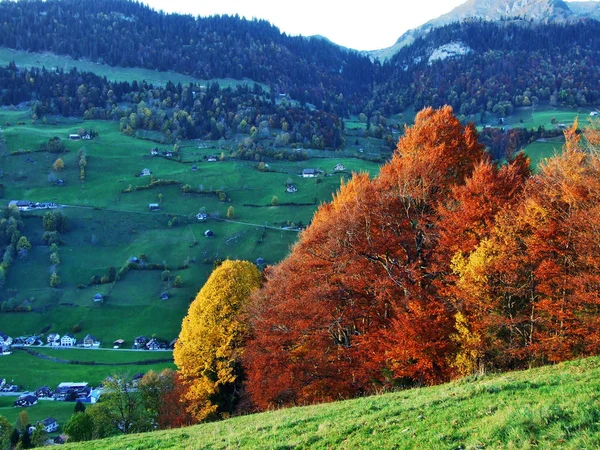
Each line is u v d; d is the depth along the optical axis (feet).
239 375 135.95
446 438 44.73
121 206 574.15
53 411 284.82
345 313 104.42
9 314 408.05
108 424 166.50
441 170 114.73
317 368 102.37
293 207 560.61
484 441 41.24
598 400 43.62
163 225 536.83
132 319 398.83
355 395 98.37
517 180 103.60
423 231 105.91
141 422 163.02
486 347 84.94
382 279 102.63
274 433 60.08
